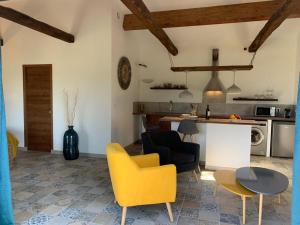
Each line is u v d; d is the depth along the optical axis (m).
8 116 5.81
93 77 5.23
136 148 6.16
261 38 4.95
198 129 4.75
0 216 2.26
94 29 5.15
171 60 7.07
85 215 2.73
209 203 3.09
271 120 5.62
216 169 4.51
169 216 2.69
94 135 5.30
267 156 5.68
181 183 3.79
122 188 2.47
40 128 5.66
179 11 5.02
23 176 3.98
